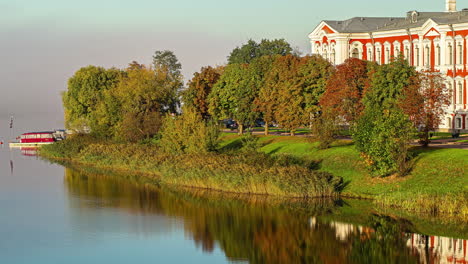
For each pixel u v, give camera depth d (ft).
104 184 379.35
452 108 457.68
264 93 440.04
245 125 532.73
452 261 217.36
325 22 557.74
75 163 487.20
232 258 229.86
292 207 295.48
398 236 245.86
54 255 236.84
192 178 353.10
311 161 350.64
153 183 376.48
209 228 268.00
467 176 282.36
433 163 302.45
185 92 515.50
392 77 342.03
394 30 513.04
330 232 255.50
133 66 630.74
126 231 266.36
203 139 395.55
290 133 447.42
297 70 420.77
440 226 255.70
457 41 454.40
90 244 249.34
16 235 263.49
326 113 378.94
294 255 230.89
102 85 605.31
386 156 302.86
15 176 419.13
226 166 346.13
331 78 390.21
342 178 323.78
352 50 545.03
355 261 221.87
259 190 324.80
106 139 526.57
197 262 226.58
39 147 598.75
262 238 251.80
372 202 293.84
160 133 453.58
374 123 305.32
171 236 257.96
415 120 330.13
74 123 562.66
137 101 526.57
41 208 312.91
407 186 294.46
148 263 225.97
